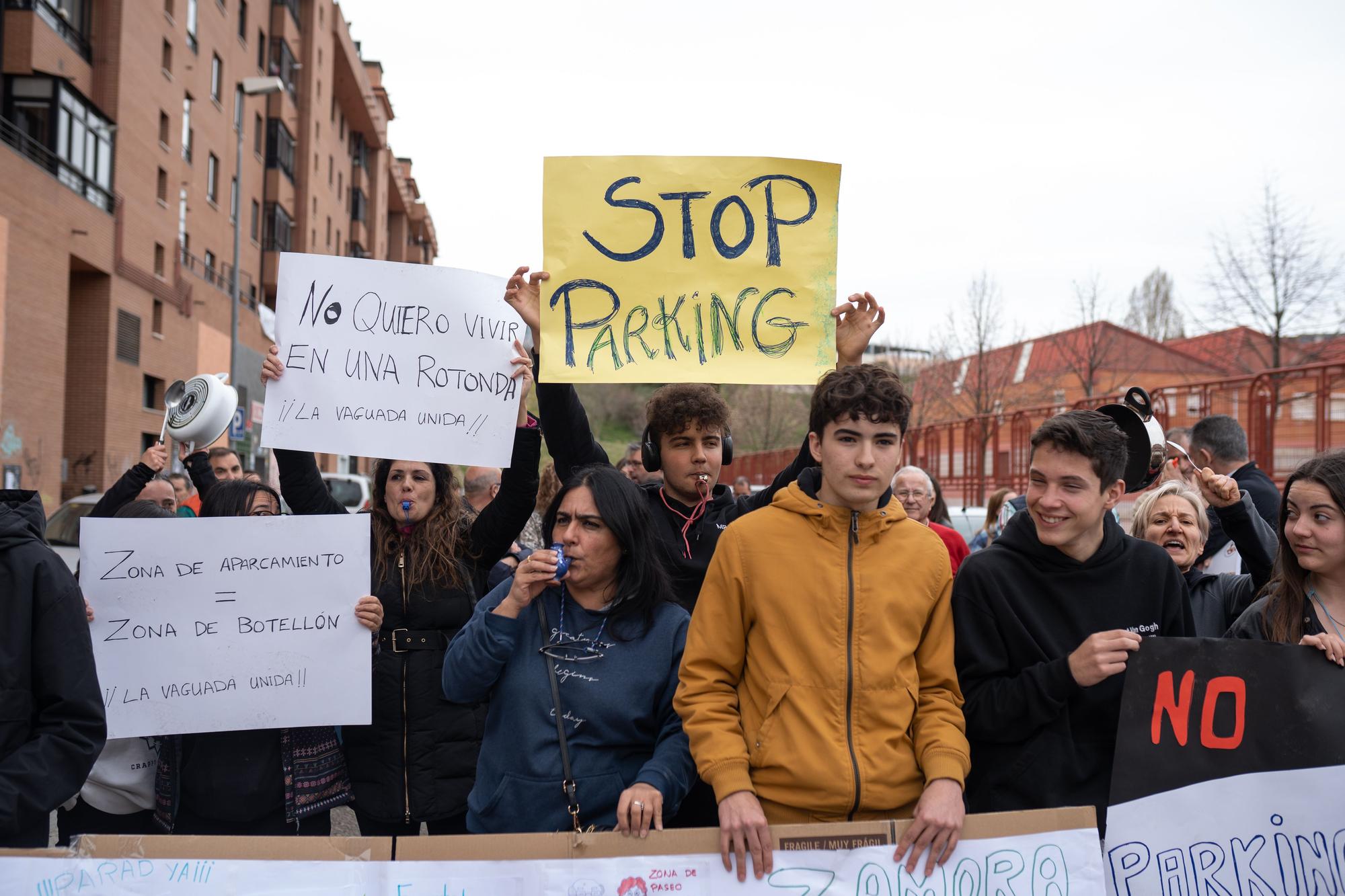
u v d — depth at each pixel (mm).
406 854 2195
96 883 2154
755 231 3143
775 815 2344
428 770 3182
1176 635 2607
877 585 2404
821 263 3146
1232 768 2373
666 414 3303
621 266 3105
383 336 3342
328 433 3287
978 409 24484
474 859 2197
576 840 2207
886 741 2336
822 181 3180
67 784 2279
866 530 2451
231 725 3021
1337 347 16500
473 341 3365
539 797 2512
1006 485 14547
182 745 3188
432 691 3219
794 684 2365
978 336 24766
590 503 2635
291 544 3102
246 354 32656
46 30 19938
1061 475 2514
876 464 2387
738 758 2283
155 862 2170
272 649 3064
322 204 44344
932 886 2195
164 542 3043
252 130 34688
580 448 3480
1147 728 2383
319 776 3191
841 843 2193
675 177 3145
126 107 23000
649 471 3477
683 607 2982
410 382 3332
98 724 2373
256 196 35594
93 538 3006
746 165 3158
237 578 3068
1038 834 2252
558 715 2549
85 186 21062
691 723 2365
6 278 17094
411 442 3305
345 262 3344
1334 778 2369
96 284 22000
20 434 17672
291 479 3500
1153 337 37938
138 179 23781
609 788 2525
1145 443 3246
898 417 2398
